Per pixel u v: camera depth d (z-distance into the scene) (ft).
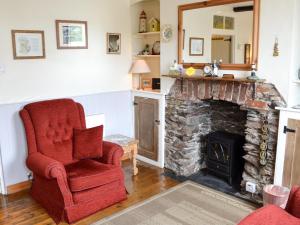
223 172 12.55
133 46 15.23
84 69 13.43
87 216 9.98
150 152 14.65
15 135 11.66
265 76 10.14
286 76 9.62
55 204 9.93
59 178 9.34
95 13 13.43
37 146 10.84
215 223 9.55
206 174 13.39
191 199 11.07
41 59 12.03
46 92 12.38
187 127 12.97
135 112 15.23
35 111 10.98
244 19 10.39
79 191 9.66
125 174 13.44
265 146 10.30
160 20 13.30
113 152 10.98
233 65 10.92
